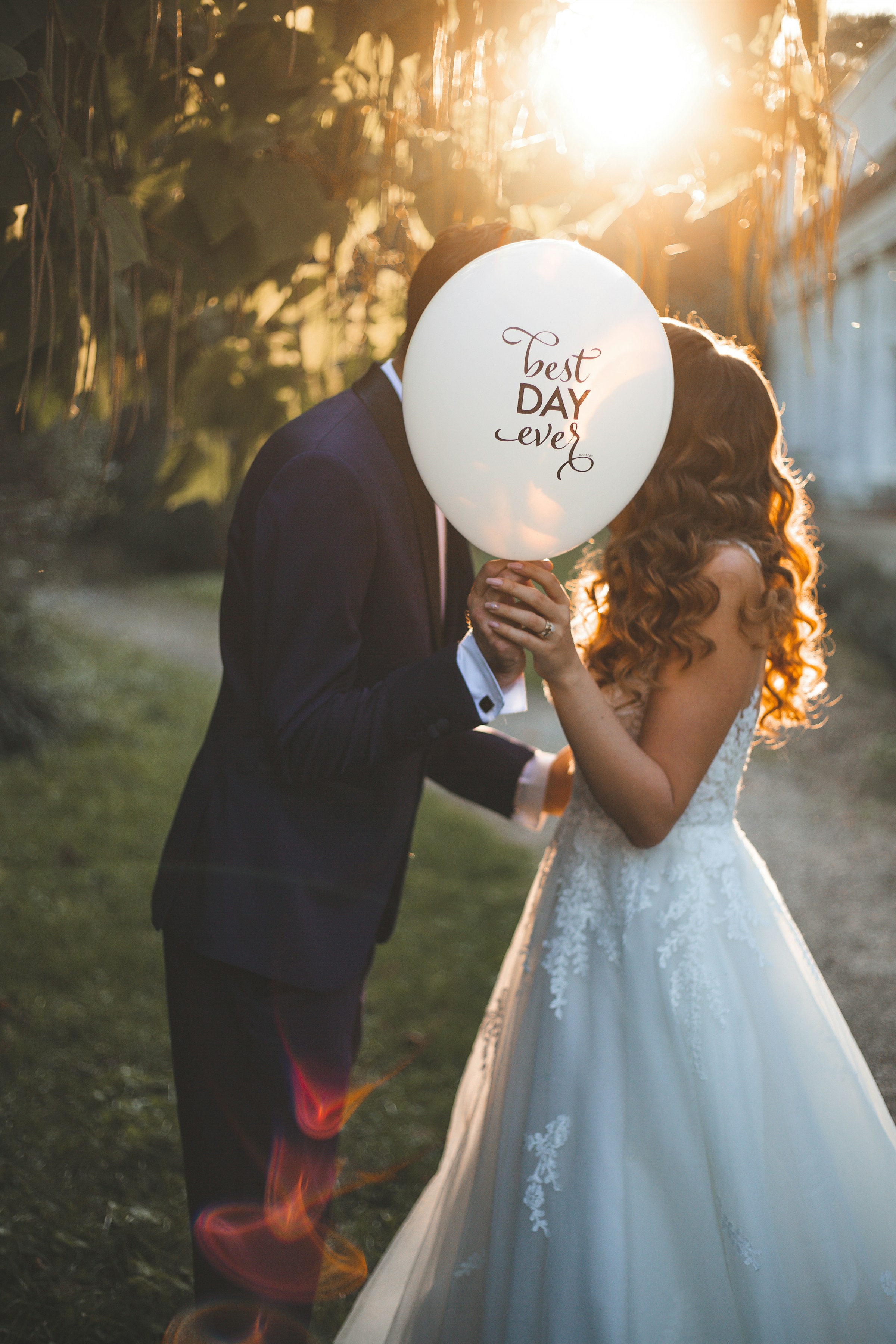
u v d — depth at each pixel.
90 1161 2.64
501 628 1.38
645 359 1.34
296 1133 1.63
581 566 1.90
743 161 1.78
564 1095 1.56
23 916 4.14
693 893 1.57
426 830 5.38
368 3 1.60
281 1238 1.63
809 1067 1.56
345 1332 1.88
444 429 1.35
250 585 1.59
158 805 5.70
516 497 1.35
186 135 1.70
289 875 1.61
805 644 1.83
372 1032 3.37
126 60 1.69
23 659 7.04
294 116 1.68
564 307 1.29
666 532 1.54
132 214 1.54
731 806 1.66
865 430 14.85
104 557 16.22
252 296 2.13
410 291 1.69
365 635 1.63
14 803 5.73
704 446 1.58
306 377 2.27
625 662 1.55
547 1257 1.49
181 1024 1.67
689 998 1.52
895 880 4.43
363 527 1.53
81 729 7.16
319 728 1.47
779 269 2.04
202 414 2.20
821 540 11.18
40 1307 2.14
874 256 13.14
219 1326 1.64
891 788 5.61
